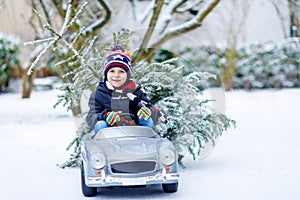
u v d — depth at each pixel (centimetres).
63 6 958
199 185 489
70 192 478
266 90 1742
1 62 1862
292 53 1786
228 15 1780
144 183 432
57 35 529
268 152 656
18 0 1869
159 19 968
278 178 508
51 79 2019
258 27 1905
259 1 1903
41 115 1209
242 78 1806
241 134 819
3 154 706
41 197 463
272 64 1791
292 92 1622
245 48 1814
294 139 758
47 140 829
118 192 474
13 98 1700
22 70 1964
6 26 1927
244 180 504
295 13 1805
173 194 459
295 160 599
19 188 500
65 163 597
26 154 702
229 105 1278
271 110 1157
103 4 916
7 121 1109
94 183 432
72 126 994
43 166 611
